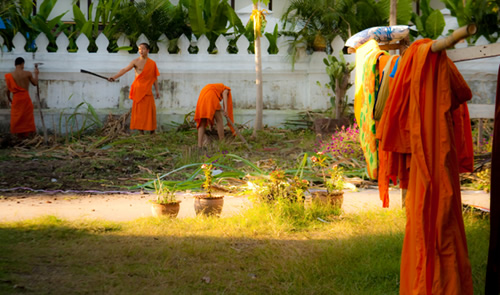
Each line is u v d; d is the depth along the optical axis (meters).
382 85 4.06
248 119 12.62
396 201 6.28
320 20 12.36
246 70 12.67
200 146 10.20
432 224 2.85
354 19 12.25
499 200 3.03
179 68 12.61
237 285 3.42
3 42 12.50
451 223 2.82
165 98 12.66
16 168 8.55
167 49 12.68
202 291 3.30
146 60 11.41
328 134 10.73
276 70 12.72
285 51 12.74
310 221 5.22
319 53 12.60
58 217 5.31
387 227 4.69
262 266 3.78
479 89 12.37
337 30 12.62
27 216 5.37
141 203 6.30
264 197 5.61
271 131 11.93
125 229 4.79
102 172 8.51
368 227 4.84
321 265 3.75
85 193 6.98
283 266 3.71
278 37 13.00
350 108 12.52
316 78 12.65
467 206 5.44
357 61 4.76
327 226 5.00
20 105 11.38
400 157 3.46
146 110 11.38
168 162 9.13
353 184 7.43
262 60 12.68
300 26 13.08
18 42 12.47
